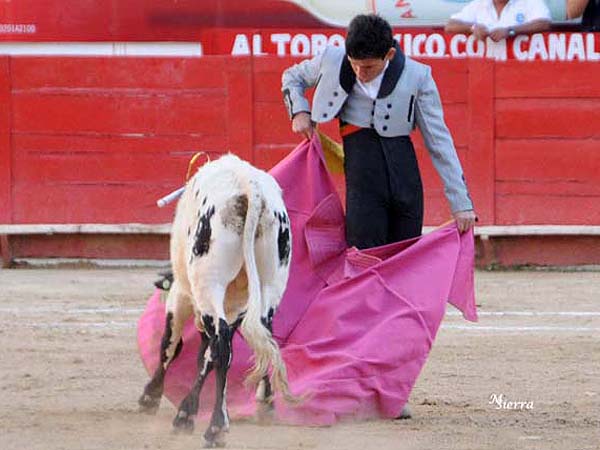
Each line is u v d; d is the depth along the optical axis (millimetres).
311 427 10492
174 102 21312
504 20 22875
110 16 23984
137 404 11570
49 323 15891
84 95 21375
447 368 13414
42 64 21359
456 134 21234
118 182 21391
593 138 21141
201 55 22531
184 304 10734
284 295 11266
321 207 11445
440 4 23281
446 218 21016
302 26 23562
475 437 10102
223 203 9680
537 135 21172
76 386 12359
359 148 11328
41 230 21266
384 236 11375
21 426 10438
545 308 17297
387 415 10844
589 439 10109
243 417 10844
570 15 23031
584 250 21344
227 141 21328
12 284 19266
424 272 11203
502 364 13641
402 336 10938
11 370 13102
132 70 21312
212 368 9906
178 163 21328
